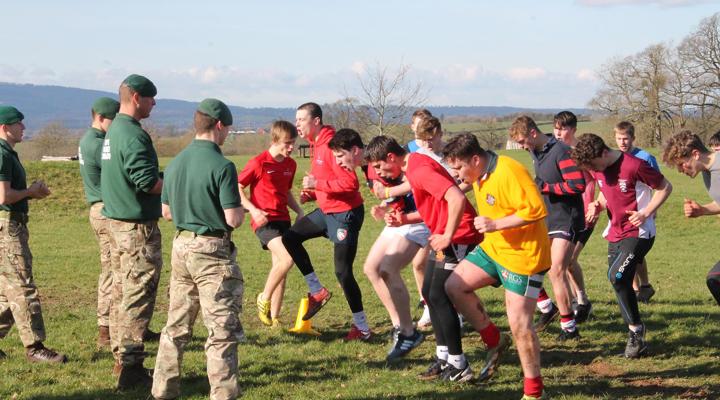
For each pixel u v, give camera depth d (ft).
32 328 22.18
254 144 143.84
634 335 22.91
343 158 23.80
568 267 27.25
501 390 19.81
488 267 19.06
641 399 18.84
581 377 20.98
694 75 163.94
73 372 21.43
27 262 22.30
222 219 17.74
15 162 21.98
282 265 26.27
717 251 58.70
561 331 26.02
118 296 20.90
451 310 20.25
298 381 20.72
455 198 18.71
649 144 166.81
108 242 24.25
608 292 35.83
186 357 22.81
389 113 140.56
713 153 20.83
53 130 169.78
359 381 20.59
